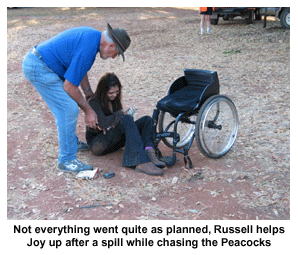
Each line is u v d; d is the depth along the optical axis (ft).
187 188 11.23
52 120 17.48
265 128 16.03
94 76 26.89
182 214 9.89
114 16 61.62
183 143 14.61
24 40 40.29
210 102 12.08
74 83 10.53
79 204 10.32
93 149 13.10
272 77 24.22
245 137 15.24
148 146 12.53
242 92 21.53
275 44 33.83
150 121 12.77
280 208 10.18
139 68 28.66
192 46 36.32
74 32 10.71
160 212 9.98
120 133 12.51
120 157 13.43
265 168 12.46
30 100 20.84
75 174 11.98
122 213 9.91
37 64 10.65
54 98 11.09
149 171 11.96
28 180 11.62
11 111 18.67
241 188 11.23
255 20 48.93
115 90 11.78
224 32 41.98
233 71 26.40
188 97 12.73
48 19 57.31
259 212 10.00
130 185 11.38
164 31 45.93
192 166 12.57
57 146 14.26
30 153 13.60
